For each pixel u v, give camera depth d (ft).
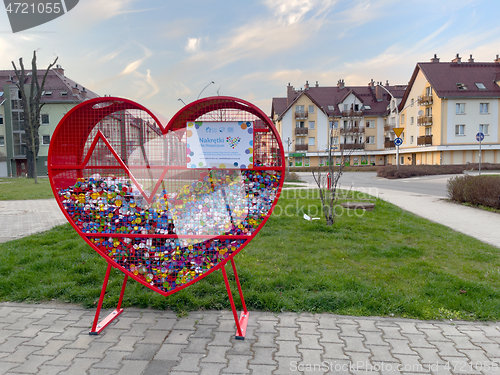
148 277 11.07
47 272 15.97
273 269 16.30
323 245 20.67
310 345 10.21
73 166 10.80
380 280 15.03
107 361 9.37
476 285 14.12
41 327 11.31
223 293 13.58
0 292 13.79
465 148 135.95
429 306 12.48
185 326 11.43
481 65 146.61
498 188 34.40
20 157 154.51
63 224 27.78
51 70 161.48
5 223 29.14
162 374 8.79
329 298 12.89
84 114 10.78
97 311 10.90
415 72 152.05
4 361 9.35
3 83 160.15
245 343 10.33
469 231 25.35
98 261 17.44
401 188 59.26
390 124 177.47
